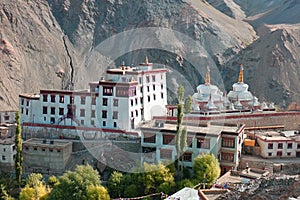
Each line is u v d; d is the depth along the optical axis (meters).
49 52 187.88
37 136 99.50
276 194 46.50
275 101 171.25
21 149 85.62
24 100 103.56
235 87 114.31
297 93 175.88
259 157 89.56
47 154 91.81
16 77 165.38
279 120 106.38
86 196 75.25
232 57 198.50
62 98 98.62
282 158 89.62
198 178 76.69
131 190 76.69
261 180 53.47
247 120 102.94
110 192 78.25
